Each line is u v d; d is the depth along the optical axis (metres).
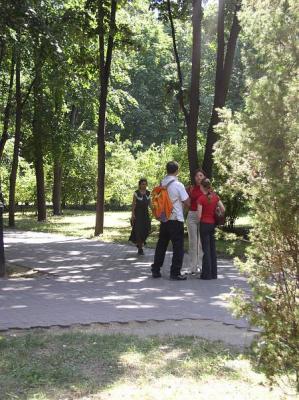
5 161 39.69
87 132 33.38
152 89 52.97
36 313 7.41
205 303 8.23
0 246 10.78
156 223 25.94
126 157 40.66
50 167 40.31
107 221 29.64
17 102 26.97
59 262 12.84
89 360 5.39
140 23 26.36
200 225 10.44
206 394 4.59
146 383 4.82
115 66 29.69
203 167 17.55
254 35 3.78
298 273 3.69
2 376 4.94
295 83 3.52
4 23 12.22
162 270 11.67
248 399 4.50
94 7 17.72
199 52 17.56
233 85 29.67
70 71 18.62
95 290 9.26
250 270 3.88
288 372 3.89
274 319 3.76
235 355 5.64
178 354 5.64
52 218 32.44
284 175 3.56
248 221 4.07
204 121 39.31
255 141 3.59
